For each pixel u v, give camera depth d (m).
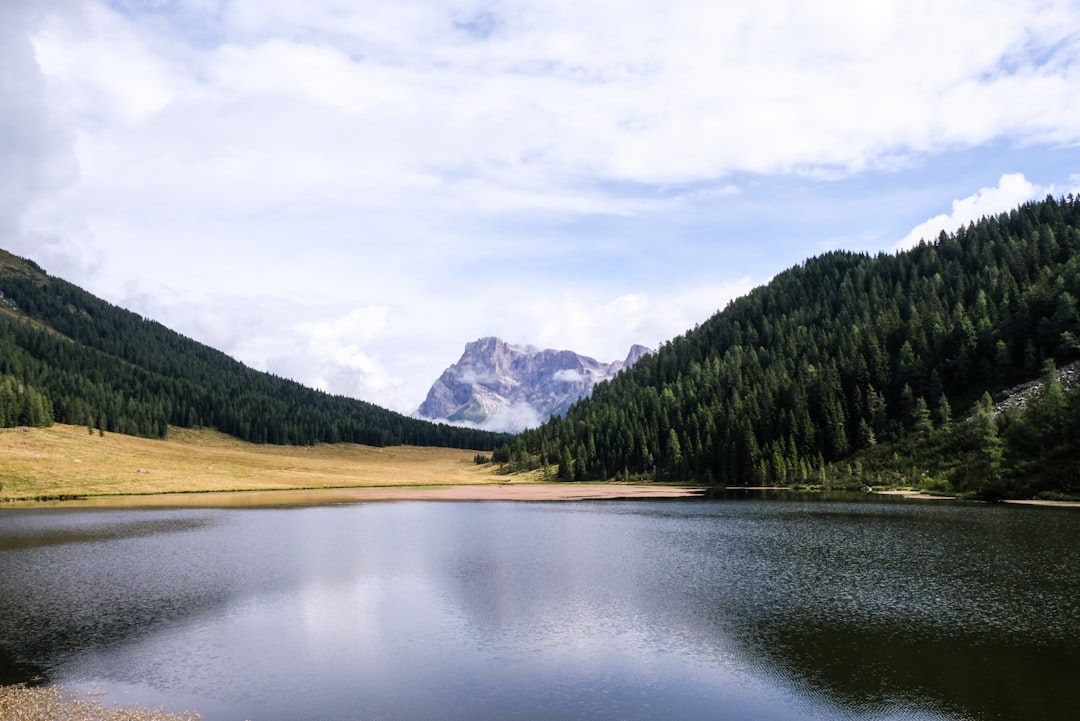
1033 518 74.88
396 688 27.23
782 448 155.00
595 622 36.66
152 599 42.59
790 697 25.98
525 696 26.34
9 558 57.78
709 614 37.88
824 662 29.69
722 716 24.38
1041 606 38.06
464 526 82.81
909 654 30.45
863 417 154.50
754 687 27.09
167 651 32.12
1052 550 55.03
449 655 31.41
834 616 36.91
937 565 49.97
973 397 143.62
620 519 89.06
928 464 124.81
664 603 40.50
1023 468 99.88
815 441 154.88
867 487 123.56
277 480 179.25
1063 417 101.56
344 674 28.92
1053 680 27.19
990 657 29.89
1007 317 154.00
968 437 123.88
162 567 53.53
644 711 24.83
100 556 58.75
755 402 172.00
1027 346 142.75
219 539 70.31
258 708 25.16
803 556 55.47
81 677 28.62
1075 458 95.81
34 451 161.12
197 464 191.50
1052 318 143.62
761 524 78.12
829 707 25.02
